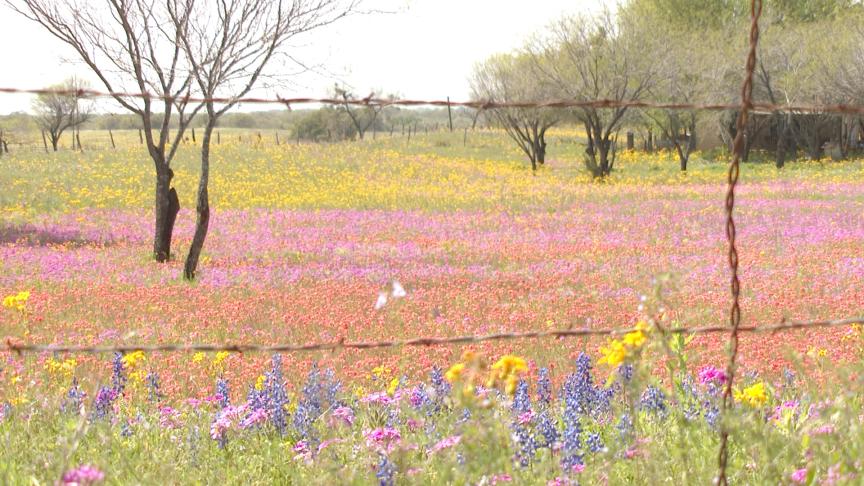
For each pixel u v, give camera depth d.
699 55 68.62
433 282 21.94
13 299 9.30
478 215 40.75
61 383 11.04
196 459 6.76
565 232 33.97
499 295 19.66
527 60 71.06
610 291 19.97
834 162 68.12
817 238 29.84
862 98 65.62
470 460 4.83
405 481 5.43
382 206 45.00
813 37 71.12
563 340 13.89
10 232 34.31
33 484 5.70
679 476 5.22
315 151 72.31
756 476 5.03
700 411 6.52
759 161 72.75
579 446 5.89
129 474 6.03
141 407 9.41
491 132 105.19
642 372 4.84
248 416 7.91
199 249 23.17
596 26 64.62
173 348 5.40
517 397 7.07
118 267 25.19
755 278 21.30
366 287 20.98
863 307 16.50
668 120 71.94
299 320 15.98
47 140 127.81
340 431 7.08
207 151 23.19
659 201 45.03
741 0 81.12
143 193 49.25
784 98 67.88
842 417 5.20
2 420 7.84
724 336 13.59
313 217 40.31
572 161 79.19
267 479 6.32
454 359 12.87
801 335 13.59
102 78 23.27
